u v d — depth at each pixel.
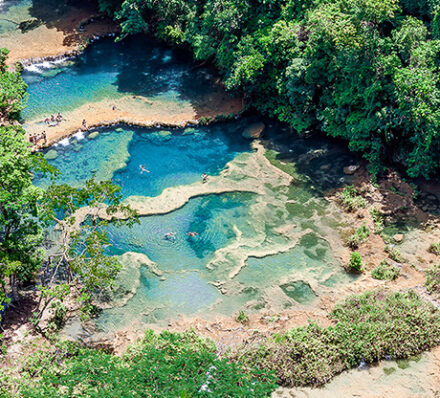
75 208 46.00
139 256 51.31
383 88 55.97
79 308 46.47
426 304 45.00
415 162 56.34
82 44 82.19
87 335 44.50
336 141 63.94
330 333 42.44
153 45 83.62
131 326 45.28
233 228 54.41
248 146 64.75
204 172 61.41
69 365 37.00
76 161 62.47
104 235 44.72
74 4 90.75
